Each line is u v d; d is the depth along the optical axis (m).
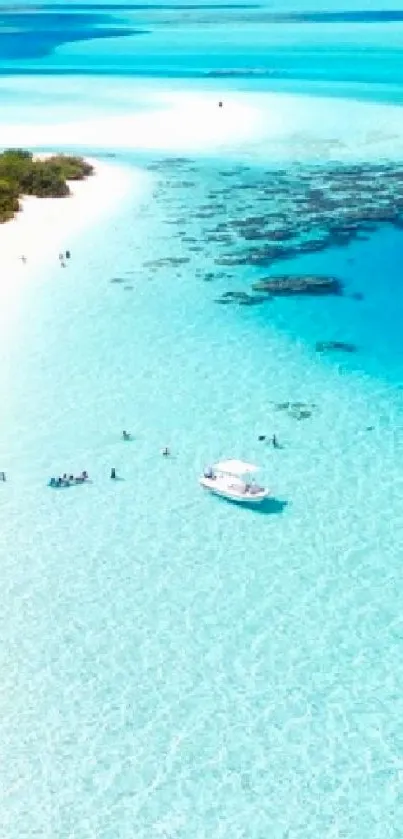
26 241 59.94
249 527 32.84
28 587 29.70
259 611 28.80
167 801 22.70
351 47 156.00
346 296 51.94
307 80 121.31
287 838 21.81
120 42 174.62
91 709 25.19
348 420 39.53
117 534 32.41
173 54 154.00
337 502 34.19
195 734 24.50
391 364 44.41
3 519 33.12
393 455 37.03
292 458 36.81
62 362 44.22
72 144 88.75
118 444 37.69
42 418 39.41
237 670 26.55
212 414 39.88
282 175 76.69
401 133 90.31
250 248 58.75
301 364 44.38
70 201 69.00
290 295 51.88
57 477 35.53
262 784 23.16
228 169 79.00
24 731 24.47
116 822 22.12
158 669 26.53
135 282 53.31
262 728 24.70
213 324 48.47
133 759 23.77
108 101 109.38
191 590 29.67
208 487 34.72
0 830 21.81
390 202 68.44
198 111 101.44
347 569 30.67
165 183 74.38
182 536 32.34
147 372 43.38
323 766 23.64
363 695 25.75
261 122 96.06
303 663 26.81
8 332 47.09
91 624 28.19
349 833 21.94
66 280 53.59
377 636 27.83
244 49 157.62
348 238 60.72
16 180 70.38
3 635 27.70
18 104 109.62
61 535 32.31
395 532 32.50
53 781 23.12
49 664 26.64
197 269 55.41
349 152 84.00
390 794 22.91
